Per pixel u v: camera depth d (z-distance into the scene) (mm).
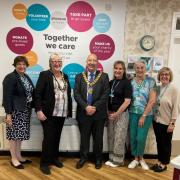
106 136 3670
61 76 3211
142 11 3627
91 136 3695
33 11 3527
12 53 3590
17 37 3561
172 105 3133
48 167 3217
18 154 3420
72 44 3633
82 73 3322
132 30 3656
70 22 3584
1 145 3652
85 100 3260
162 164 3348
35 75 3660
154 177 3139
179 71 3834
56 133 3307
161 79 3195
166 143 3262
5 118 3400
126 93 3266
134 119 3361
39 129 3645
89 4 3566
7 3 3486
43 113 3125
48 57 3635
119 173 3221
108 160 3598
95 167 3365
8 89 3037
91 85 3254
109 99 3379
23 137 3189
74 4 3549
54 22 3570
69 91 3262
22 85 3113
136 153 3453
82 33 3619
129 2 3604
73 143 3693
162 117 3188
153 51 3707
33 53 3613
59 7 3545
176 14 3633
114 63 3465
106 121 3559
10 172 3137
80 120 3322
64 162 3543
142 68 3279
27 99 3160
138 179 3066
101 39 3646
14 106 3084
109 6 3588
